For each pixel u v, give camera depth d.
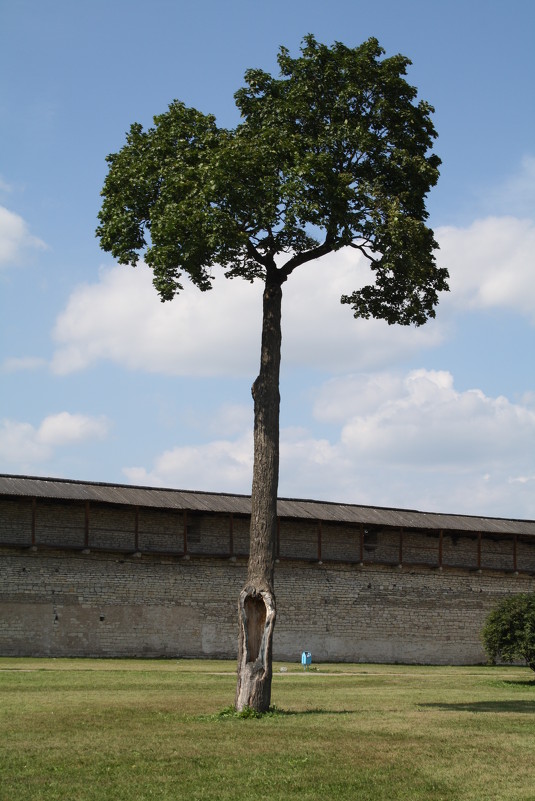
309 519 38.53
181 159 16.94
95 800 10.19
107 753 12.16
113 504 34.91
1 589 32.69
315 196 16.64
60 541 34.44
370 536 41.69
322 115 17.92
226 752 12.43
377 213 17.14
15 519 33.81
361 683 25.42
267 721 15.02
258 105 17.78
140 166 16.97
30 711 15.83
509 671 35.12
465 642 41.59
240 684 15.89
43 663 29.20
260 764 11.86
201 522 37.50
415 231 17.08
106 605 34.34
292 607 38.09
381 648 39.56
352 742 13.34
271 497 16.55
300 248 17.61
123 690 20.52
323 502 41.28
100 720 14.81
